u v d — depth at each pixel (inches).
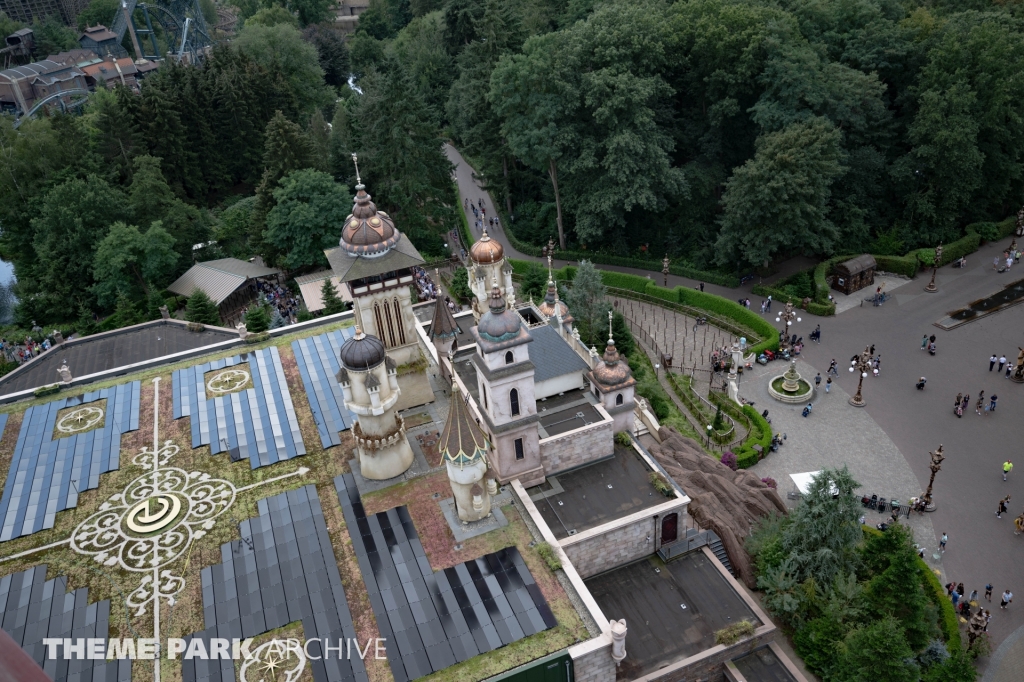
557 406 2883.9
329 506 2593.5
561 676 2084.2
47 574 2402.8
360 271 2721.5
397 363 2960.1
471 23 7101.4
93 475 2817.4
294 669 2054.6
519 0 7219.5
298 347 3516.2
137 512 2620.6
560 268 5349.4
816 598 2485.2
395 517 2527.1
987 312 4566.9
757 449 3494.1
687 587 2551.7
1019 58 5068.9
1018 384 3919.8
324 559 2380.7
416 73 7342.5
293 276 5300.2
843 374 4094.5
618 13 5182.1
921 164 5187.0
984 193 5408.5
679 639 2379.4
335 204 5044.3
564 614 2180.1
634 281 5022.1
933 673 2322.8
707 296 4712.1
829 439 3631.9
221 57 6604.3
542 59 5000.0
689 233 5393.7
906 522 3129.9
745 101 5418.3
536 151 5078.7
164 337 4035.4
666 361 4224.9
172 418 3105.3
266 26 7568.9
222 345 3585.1
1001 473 3346.5
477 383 2938.0
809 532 2556.6
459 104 6279.5
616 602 2512.3
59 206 5027.1
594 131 5206.7
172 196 5433.1
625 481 2723.9
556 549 2361.0
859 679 2242.9
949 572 2888.8
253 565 2378.2
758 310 4729.3
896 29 5378.9
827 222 4867.1
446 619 2167.8
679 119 5570.9
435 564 2348.7
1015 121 5108.3
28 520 2623.0
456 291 4827.8
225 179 6279.5
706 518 2795.3
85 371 3745.1
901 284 4990.2
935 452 3198.8
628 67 5064.0
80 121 6289.4
